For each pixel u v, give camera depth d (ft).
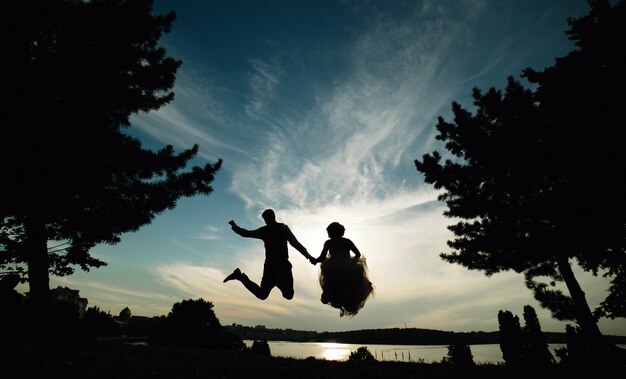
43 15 39.63
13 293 38.70
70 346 29.71
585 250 38.29
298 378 25.34
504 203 47.32
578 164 36.29
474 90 50.49
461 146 51.21
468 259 51.93
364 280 15.61
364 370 31.35
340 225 16.88
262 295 14.94
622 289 41.42
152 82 48.01
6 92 35.94
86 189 43.32
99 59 42.01
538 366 38.22
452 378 28.96
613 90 34.47
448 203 54.03
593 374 33.50
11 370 18.89
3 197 38.37
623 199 33.60
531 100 44.91
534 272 51.01
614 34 35.29
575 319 48.08
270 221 16.42
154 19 49.85
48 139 38.09
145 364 25.16
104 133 42.32
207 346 133.18
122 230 46.57
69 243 49.19
